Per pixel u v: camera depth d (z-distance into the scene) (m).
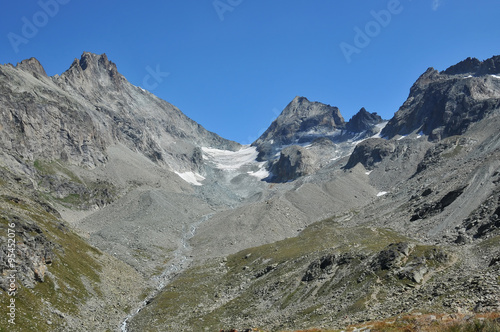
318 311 87.31
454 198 169.88
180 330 102.69
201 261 185.88
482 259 84.44
